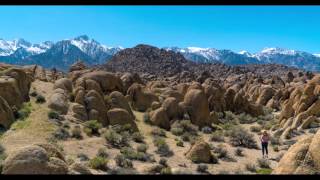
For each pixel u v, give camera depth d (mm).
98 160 27609
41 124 37219
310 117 50906
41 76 65438
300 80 121000
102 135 38688
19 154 18969
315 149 17266
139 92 56625
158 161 33031
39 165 18844
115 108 46594
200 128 51812
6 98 40594
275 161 36281
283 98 79812
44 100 47094
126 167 29344
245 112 67562
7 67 60375
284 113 57312
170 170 26750
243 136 43875
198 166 30859
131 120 44812
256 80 111250
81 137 36719
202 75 136500
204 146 34375
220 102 65125
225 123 58219
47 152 20250
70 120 41188
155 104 53281
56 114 40688
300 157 17469
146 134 44594
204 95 54188
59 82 52906
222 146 40938
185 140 44188
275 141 44438
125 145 37219
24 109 41406
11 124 36750
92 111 43938
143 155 33000
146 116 50000
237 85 107688
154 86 76438
